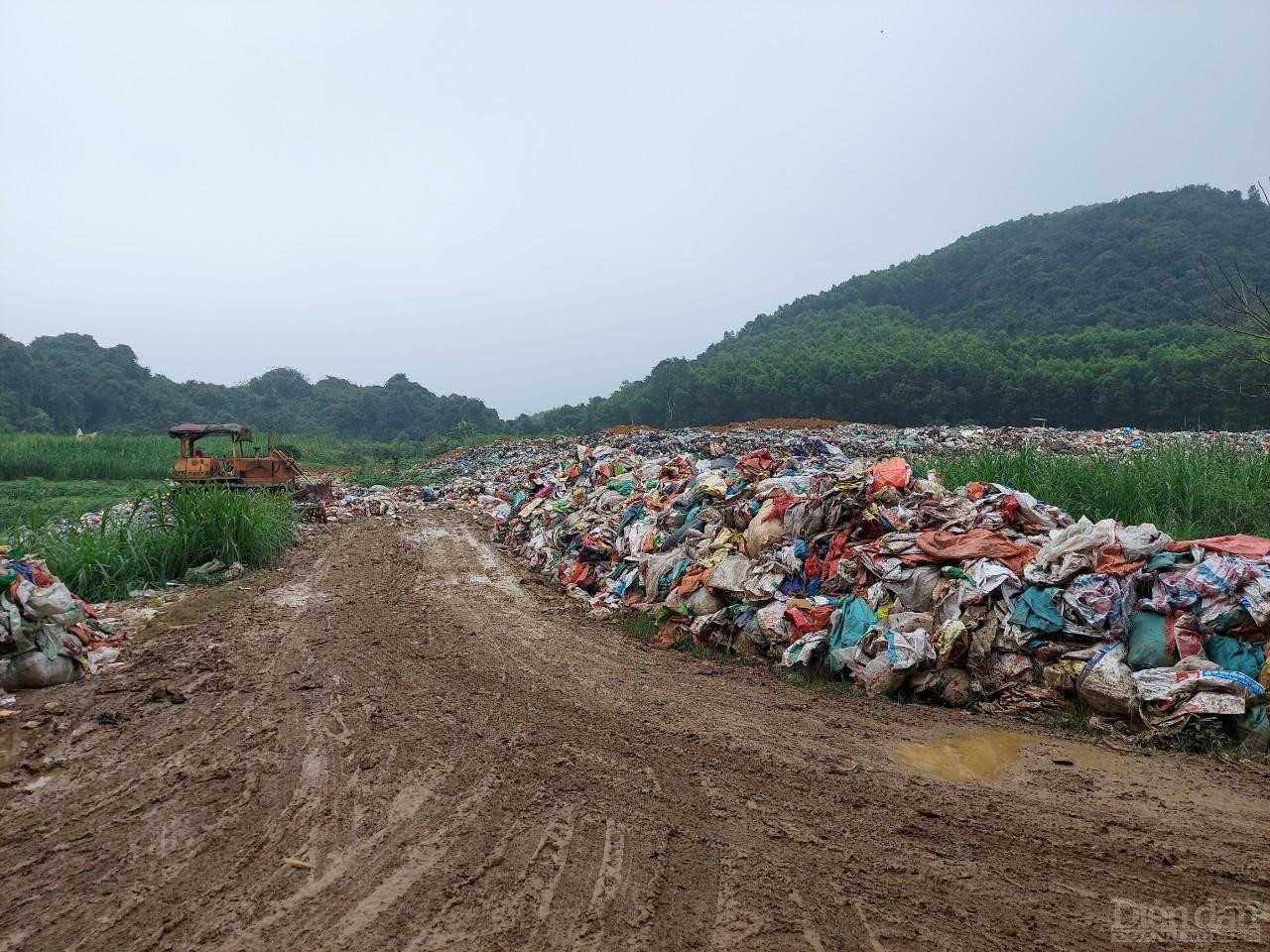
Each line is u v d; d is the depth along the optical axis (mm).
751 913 3664
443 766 5379
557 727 6133
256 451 20844
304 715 6355
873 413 54062
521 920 3615
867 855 4203
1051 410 48125
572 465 18484
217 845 4309
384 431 73438
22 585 7270
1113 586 6777
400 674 7469
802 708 6652
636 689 7145
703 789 5023
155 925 3572
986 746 5812
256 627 9258
